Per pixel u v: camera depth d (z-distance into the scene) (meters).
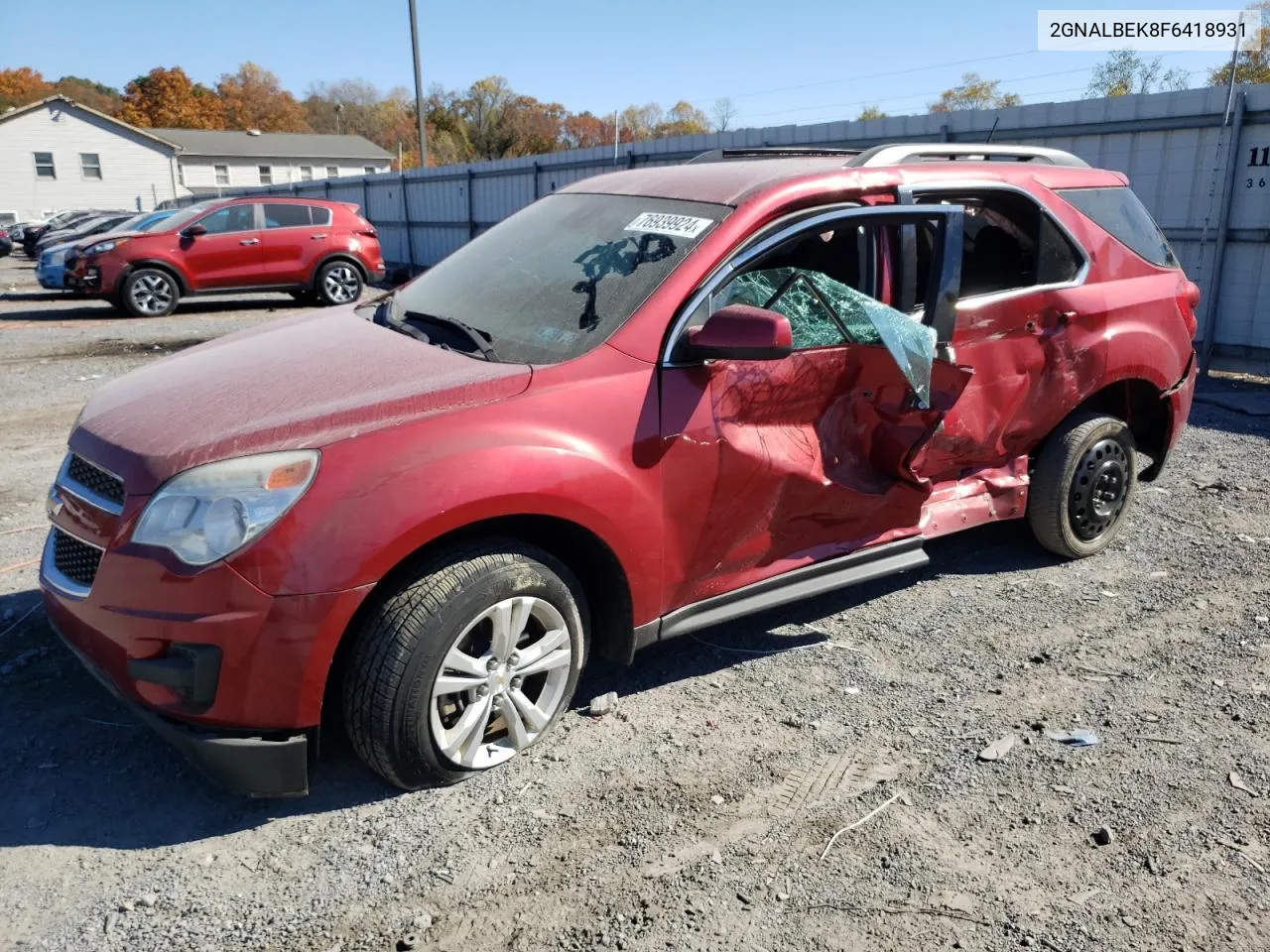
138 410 3.12
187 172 60.66
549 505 2.96
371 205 27.03
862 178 3.78
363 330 3.73
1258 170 9.04
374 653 2.78
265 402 3.00
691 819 2.92
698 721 3.45
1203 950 2.43
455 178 22.44
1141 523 5.48
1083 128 10.26
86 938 2.43
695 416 3.28
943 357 3.77
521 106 78.00
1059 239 4.47
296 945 2.43
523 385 3.04
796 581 3.74
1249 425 7.75
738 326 3.07
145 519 2.69
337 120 94.44
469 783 3.07
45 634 4.00
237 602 2.61
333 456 2.73
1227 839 2.85
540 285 3.65
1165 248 5.12
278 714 2.69
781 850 2.79
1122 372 4.67
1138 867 2.73
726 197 3.62
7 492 6.02
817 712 3.52
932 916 2.54
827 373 3.60
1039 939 2.46
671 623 3.41
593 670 3.81
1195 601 4.46
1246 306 9.41
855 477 3.79
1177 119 9.47
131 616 2.68
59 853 2.74
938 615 4.33
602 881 2.66
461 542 2.94
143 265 15.48
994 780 3.12
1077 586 4.63
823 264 3.74
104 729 3.34
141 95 87.62
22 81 96.38
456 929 2.49
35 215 50.09
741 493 3.44
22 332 13.80
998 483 4.56
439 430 2.85
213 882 2.64
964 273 4.17
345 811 2.94
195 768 2.86
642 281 3.40
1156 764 3.21
